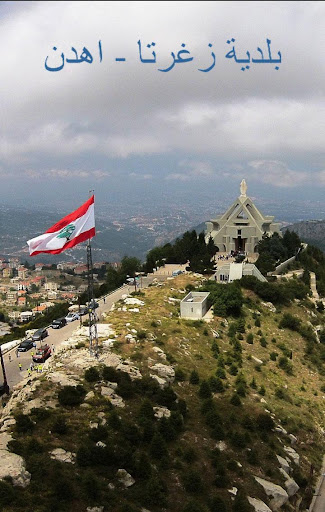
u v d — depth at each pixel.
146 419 56.53
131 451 51.06
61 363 69.75
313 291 148.38
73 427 52.06
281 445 65.38
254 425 66.06
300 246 184.00
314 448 70.88
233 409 69.44
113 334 83.75
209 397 70.38
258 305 120.81
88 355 72.81
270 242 170.38
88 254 73.50
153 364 73.88
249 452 59.25
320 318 129.88
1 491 39.34
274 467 58.62
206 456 56.00
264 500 52.47
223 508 47.34
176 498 47.75
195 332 96.00
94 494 42.91
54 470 44.44
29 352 86.81
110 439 51.59
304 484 61.09
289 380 90.44
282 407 77.81
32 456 45.53
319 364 101.62
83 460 46.78
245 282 126.81
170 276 148.75
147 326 91.88
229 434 61.25
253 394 77.81
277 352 99.94
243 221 186.75
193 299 112.06
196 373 74.62
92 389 61.09
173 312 106.44
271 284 127.12
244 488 52.69
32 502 40.06
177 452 54.69
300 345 107.94
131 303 108.19
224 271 137.50
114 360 70.81
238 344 96.19
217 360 86.69
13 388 67.12
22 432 49.81
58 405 56.12
